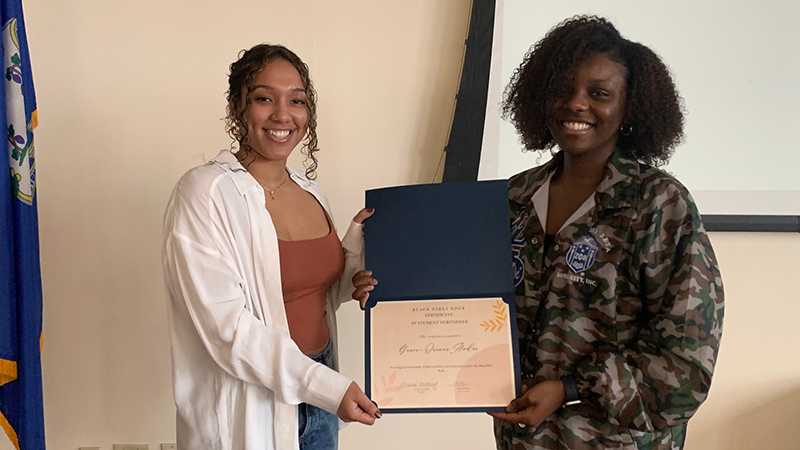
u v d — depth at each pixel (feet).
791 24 5.78
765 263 5.97
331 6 5.95
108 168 5.82
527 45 5.78
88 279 5.90
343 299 4.89
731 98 5.83
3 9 4.55
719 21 5.80
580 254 3.56
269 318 3.97
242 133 4.19
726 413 6.07
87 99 5.75
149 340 5.96
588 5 5.80
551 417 3.68
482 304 3.84
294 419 3.97
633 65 3.56
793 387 6.03
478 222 3.96
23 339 4.60
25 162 4.66
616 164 3.60
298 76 4.24
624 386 3.35
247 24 5.86
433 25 5.97
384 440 6.16
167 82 5.81
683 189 3.42
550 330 3.62
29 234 4.69
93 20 5.71
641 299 3.50
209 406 4.00
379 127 6.04
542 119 3.94
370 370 3.90
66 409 5.98
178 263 3.88
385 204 4.21
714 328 3.28
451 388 3.78
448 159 5.83
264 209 4.11
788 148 5.84
